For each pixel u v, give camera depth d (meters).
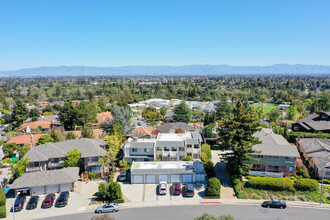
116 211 36.44
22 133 87.00
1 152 66.00
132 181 45.06
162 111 117.62
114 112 77.06
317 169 45.97
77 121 94.00
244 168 48.09
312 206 37.69
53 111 142.00
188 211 36.31
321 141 58.94
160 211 36.38
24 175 42.50
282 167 47.44
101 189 39.28
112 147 50.75
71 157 47.56
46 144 51.56
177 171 45.28
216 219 27.39
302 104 147.50
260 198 40.03
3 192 38.62
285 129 67.75
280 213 35.75
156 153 53.62
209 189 40.09
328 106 103.50
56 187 41.97
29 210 37.06
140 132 73.25
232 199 39.66
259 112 104.19
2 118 119.19
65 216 35.53
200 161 49.56
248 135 44.06
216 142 68.75
